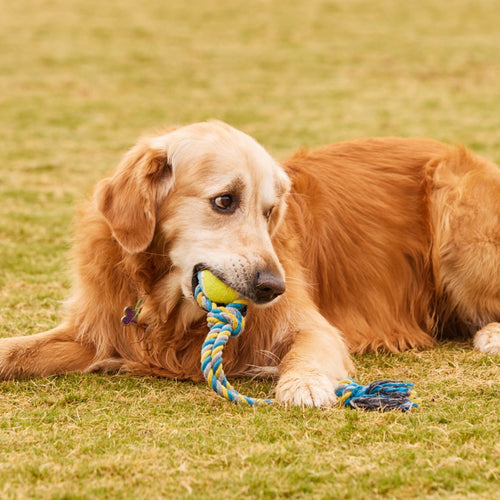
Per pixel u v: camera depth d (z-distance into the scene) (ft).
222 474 18.42
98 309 27.37
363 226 32.17
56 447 20.25
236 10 138.82
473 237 31.76
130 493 17.65
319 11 138.41
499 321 32.73
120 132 72.54
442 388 24.97
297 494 17.58
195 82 93.50
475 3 144.15
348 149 34.76
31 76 94.58
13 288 36.96
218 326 23.97
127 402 24.08
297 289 28.22
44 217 49.37
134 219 25.27
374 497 17.47
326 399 23.43
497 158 61.67
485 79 93.97
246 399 23.50
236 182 25.05
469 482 18.02
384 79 94.43
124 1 143.84
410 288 32.65
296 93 87.97
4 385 25.66
